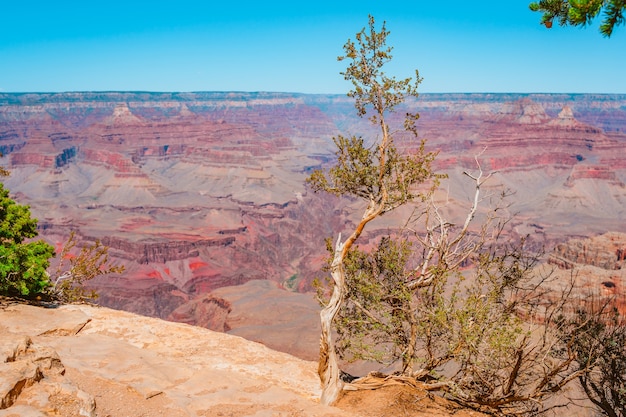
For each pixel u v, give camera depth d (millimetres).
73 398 9352
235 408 12117
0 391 8609
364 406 14789
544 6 7605
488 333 14352
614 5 6691
